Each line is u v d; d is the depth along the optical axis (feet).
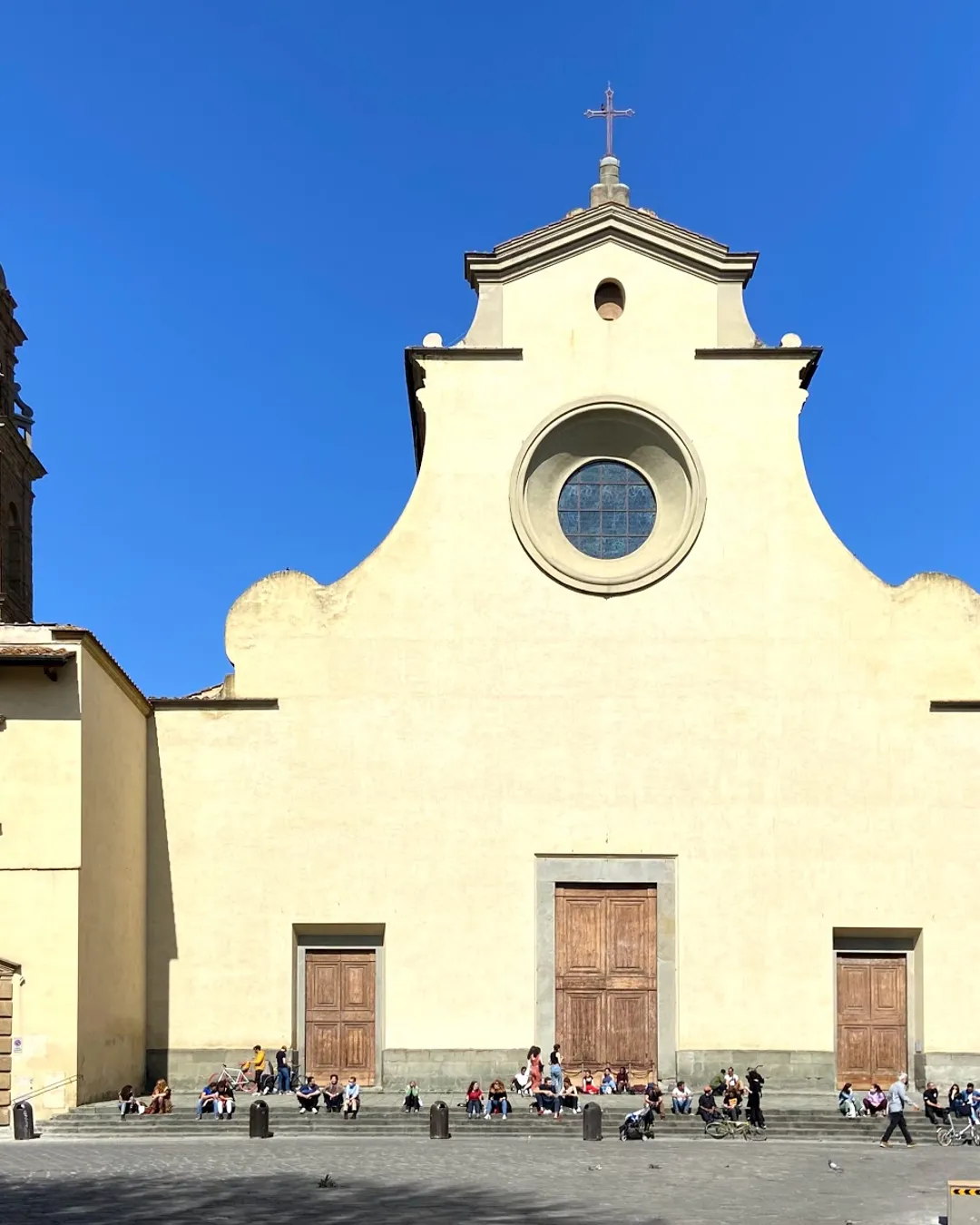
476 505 145.59
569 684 142.61
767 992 138.41
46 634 122.72
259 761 141.38
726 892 139.64
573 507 148.36
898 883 139.64
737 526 145.28
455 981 138.41
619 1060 138.00
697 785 141.08
